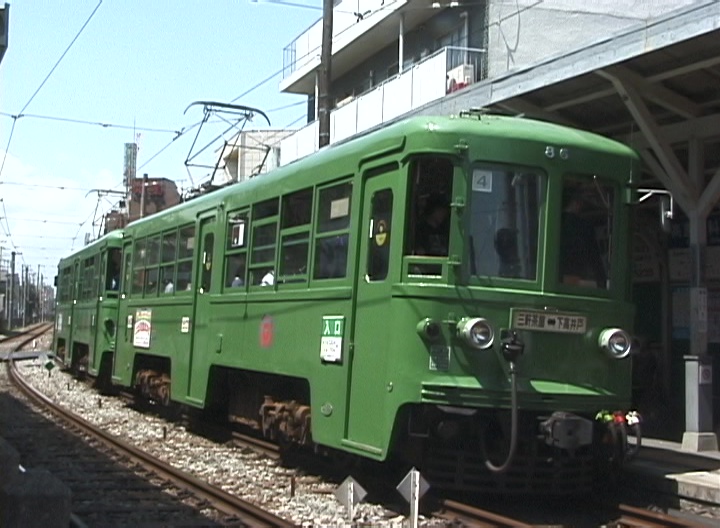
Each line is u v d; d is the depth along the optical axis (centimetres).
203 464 1153
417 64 1898
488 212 847
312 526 793
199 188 1650
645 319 1554
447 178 844
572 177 884
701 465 1029
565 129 914
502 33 1834
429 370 820
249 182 1192
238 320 1177
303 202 1031
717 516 872
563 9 1744
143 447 1307
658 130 1150
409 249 840
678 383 1473
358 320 898
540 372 851
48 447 1275
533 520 845
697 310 1164
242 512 852
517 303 841
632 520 837
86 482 1005
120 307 1805
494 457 856
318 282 976
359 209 909
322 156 1002
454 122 850
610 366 884
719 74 1113
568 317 864
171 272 1484
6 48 725
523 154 859
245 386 1254
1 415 1667
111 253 1970
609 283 898
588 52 1100
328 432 930
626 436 880
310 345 980
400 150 854
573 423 823
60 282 2923
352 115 2148
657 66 1104
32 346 4806
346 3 2483
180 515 847
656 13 1708
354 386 894
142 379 1656
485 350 830
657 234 1509
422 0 2053
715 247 1412
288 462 1149
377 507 878
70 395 2114
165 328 1481
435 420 841
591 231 892
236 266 1207
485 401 821
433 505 868
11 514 623
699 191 1203
